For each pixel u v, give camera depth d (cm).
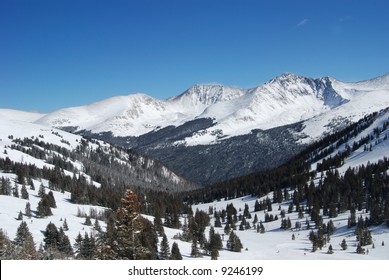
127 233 5097
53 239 12500
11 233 14100
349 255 15425
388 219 18050
